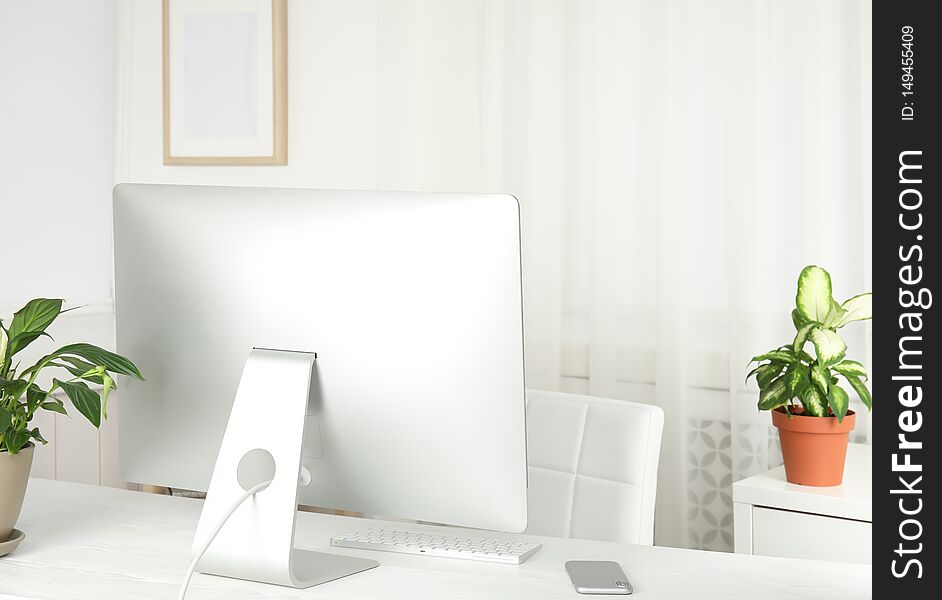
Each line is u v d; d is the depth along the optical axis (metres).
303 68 3.02
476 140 2.81
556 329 2.74
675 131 2.58
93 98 3.27
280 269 1.31
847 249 2.43
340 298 1.28
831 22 2.42
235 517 1.28
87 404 1.36
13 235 3.24
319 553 1.39
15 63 3.21
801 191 2.46
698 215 2.58
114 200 1.42
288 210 1.31
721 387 2.59
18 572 1.32
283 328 1.31
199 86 3.11
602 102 2.66
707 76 2.56
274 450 1.27
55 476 2.77
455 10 2.81
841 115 2.43
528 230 2.76
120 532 1.50
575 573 1.30
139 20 3.19
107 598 1.22
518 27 2.75
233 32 3.05
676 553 1.41
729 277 2.53
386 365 1.27
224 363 1.36
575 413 1.89
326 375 1.29
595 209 2.67
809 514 1.99
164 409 1.42
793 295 2.50
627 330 2.68
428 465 1.27
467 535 1.49
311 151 3.02
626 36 2.64
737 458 2.54
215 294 1.35
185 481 1.43
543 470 1.90
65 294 3.29
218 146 3.10
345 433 1.30
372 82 2.94
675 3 2.57
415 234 1.24
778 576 1.31
